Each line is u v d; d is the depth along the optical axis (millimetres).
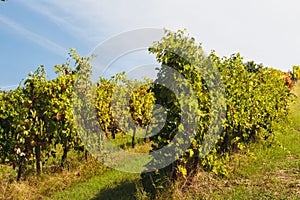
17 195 7039
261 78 11789
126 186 7266
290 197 5812
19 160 8211
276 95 12273
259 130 10742
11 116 8477
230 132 8500
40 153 8938
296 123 15539
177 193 6004
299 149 9852
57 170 9078
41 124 8719
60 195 7297
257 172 7480
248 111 9227
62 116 9039
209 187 6523
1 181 7586
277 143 9883
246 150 9211
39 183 7973
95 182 8031
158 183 6371
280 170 7699
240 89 8906
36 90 8953
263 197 5844
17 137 8258
